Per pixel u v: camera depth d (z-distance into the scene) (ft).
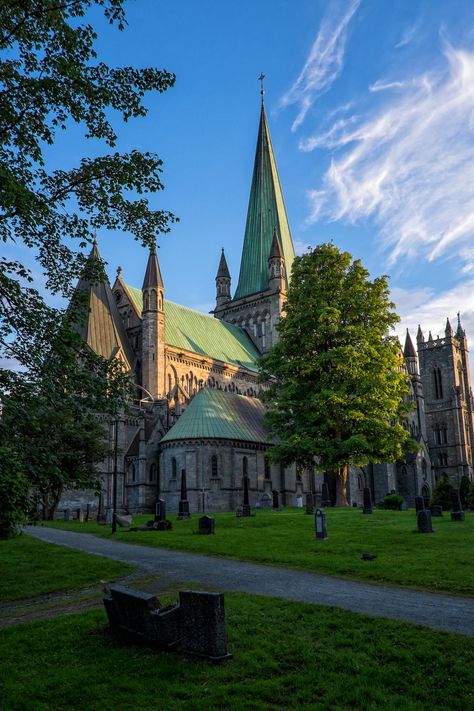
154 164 77.82
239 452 239.30
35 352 70.54
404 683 37.88
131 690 37.50
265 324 395.75
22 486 63.41
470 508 169.07
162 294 297.53
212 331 361.51
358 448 163.73
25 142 68.59
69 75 68.74
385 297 181.57
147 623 44.88
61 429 154.10
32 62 71.00
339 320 180.55
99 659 42.78
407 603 56.18
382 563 76.02
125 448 249.96
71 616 53.57
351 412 161.38
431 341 502.79
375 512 150.92
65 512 214.28
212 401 249.14
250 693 36.88
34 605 62.13
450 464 476.95
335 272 179.42
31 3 67.41
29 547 96.99
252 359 374.22
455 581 64.69
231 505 231.50
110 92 72.79
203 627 42.34
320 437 170.09
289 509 203.72
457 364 499.51
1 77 68.49
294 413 181.78
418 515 104.53
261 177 420.77
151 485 245.45
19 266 70.23
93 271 84.94
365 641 44.65
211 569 77.97
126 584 69.51
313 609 52.90
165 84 75.92
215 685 37.86
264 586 65.51
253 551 91.61
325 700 35.96
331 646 44.21
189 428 236.84
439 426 488.44
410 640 44.19
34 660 42.93
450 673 38.91
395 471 329.11
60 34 69.46
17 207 62.95
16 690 37.76
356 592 61.52
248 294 406.82
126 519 146.30
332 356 166.91
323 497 196.24
